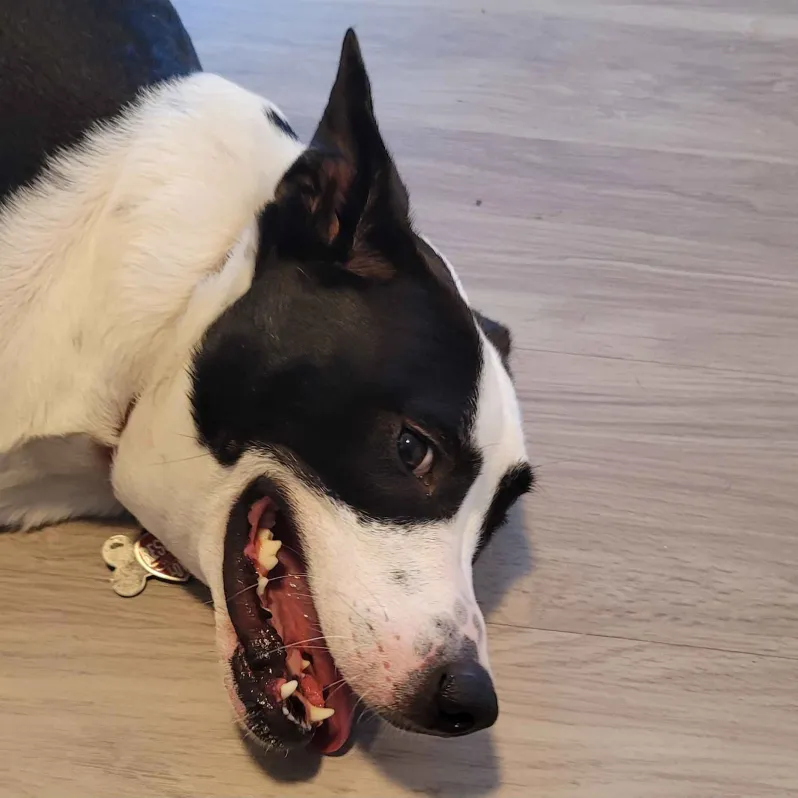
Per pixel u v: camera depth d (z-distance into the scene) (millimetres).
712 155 863
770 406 737
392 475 498
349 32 477
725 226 820
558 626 636
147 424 530
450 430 504
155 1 591
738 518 690
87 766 556
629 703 620
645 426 715
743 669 639
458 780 583
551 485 684
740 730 621
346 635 499
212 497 523
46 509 602
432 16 911
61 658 580
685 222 817
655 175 841
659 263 792
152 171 534
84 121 540
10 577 597
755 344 764
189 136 545
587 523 674
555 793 589
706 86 913
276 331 500
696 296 779
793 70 943
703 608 655
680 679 631
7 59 535
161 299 522
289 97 818
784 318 779
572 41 924
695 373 743
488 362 522
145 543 609
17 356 534
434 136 831
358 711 568
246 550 519
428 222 781
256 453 507
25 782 547
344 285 504
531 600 642
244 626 521
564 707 613
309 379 496
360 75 482
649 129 872
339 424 495
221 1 875
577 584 651
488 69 885
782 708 630
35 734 560
